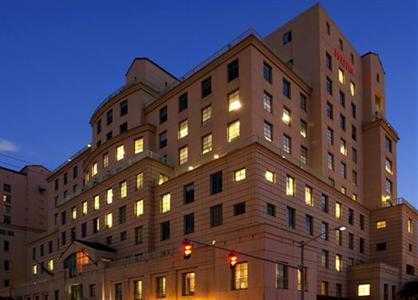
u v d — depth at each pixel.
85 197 75.00
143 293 54.34
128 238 62.91
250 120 54.59
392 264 67.44
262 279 42.84
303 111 64.38
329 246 59.25
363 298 60.69
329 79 68.25
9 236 107.56
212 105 60.66
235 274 45.78
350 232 65.19
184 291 50.44
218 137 58.56
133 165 64.19
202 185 55.12
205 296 47.72
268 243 44.09
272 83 59.28
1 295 87.81
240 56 58.12
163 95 69.12
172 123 66.94
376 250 69.56
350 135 71.94
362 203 72.62
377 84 80.62
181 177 58.12
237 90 57.47
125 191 65.56
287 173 53.44
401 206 68.56
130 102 74.00
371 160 74.19
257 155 49.62
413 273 69.62
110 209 67.56
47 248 94.62
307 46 68.12
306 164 62.16
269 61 59.56
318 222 57.47
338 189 65.44
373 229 70.62
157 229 60.03
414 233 72.62
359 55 79.19
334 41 71.44
